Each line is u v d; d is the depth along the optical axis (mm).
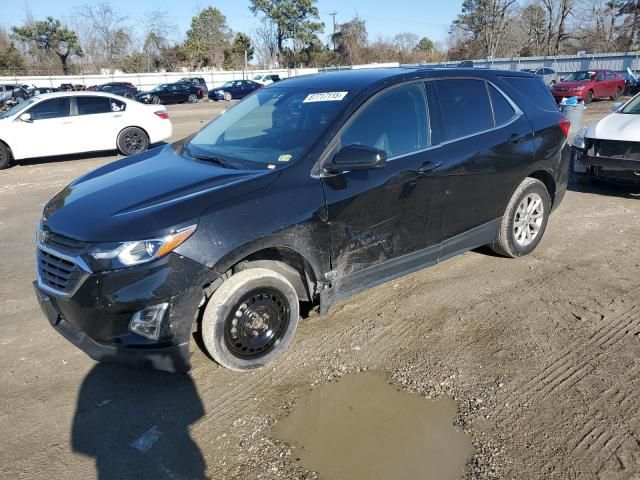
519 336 3689
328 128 3523
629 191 7492
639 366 3291
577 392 3068
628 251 5180
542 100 5059
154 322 2896
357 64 63188
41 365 3564
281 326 3441
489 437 2752
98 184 3580
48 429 2934
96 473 2613
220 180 3275
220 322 3133
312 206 3324
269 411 3023
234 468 2611
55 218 3215
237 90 39031
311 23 66938
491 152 4340
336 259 3537
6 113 11664
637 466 2520
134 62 60656
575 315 3947
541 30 61719
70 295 2930
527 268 4828
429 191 3930
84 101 11961
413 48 72438
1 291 4746
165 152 4219
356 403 3064
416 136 3930
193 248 2920
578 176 7309
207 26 70375
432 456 2641
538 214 5020
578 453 2613
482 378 3242
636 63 37000
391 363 3438
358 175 3545
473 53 63594
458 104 4266
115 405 3123
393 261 3891
